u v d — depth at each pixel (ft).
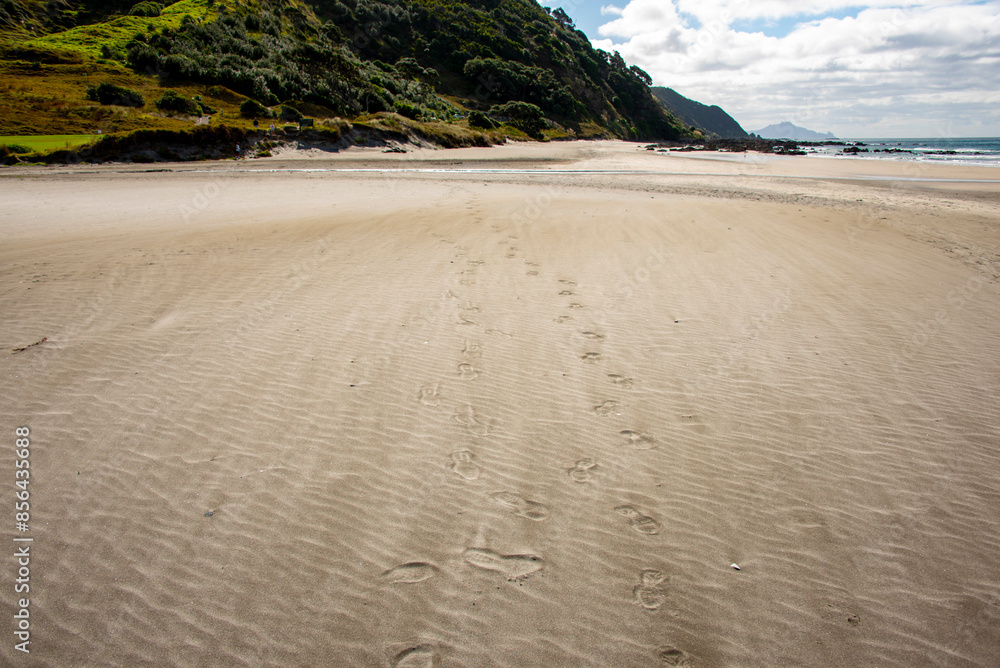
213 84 157.79
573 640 8.89
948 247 36.42
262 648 8.52
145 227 38.24
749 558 10.68
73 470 12.14
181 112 134.72
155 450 12.95
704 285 26.78
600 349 19.45
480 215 42.50
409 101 221.05
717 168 116.57
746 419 15.38
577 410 15.51
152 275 25.66
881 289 26.86
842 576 10.34
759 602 9.73
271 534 10.67
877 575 10.37
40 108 117.39
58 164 90.89
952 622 9.43
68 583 9.44
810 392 16.90
